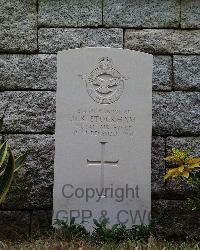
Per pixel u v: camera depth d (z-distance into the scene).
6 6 2.21
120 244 1.68
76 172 1.98
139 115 2.00
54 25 2.21
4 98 2.18
